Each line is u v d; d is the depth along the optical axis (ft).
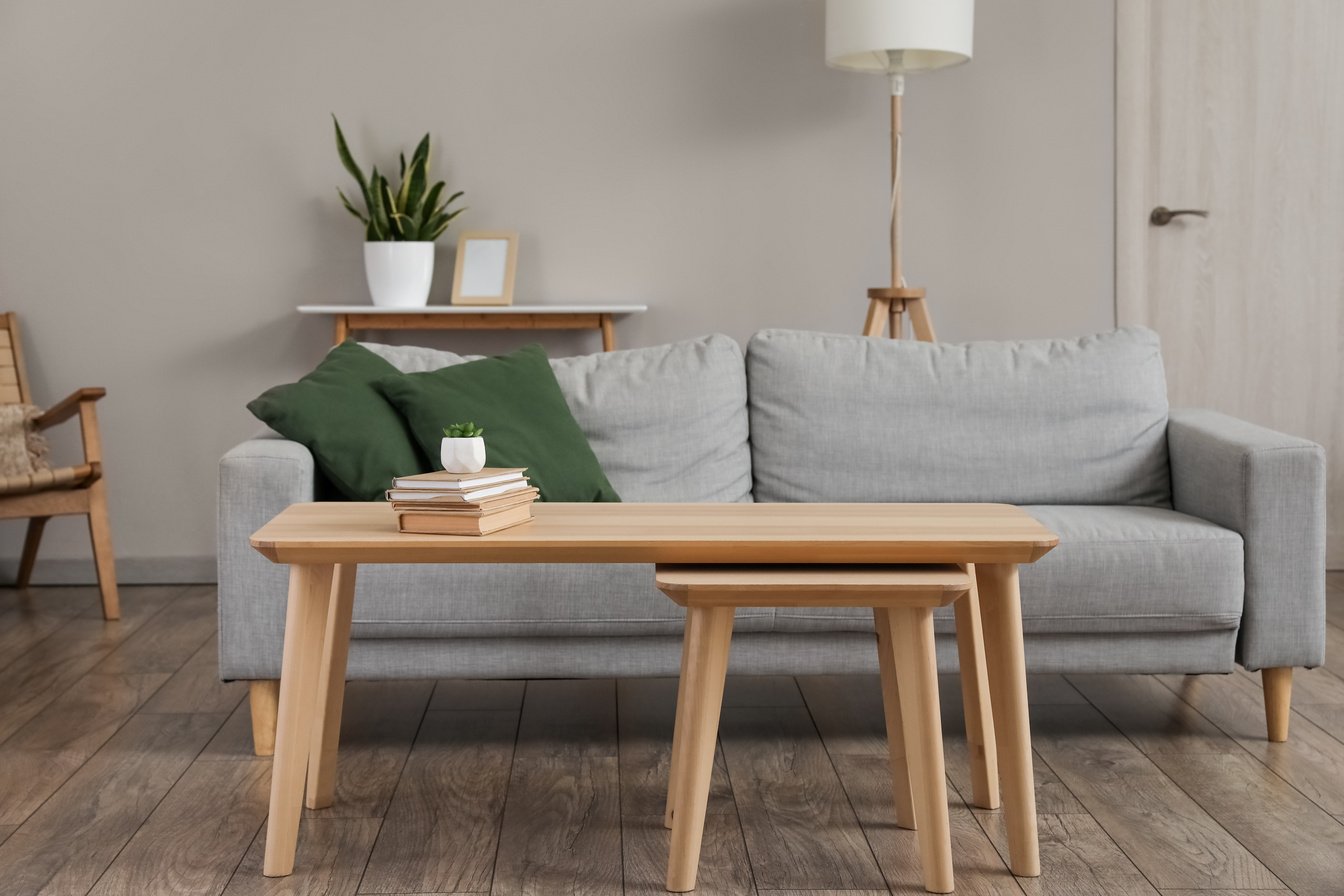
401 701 8.86
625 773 7.50
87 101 12.38
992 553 5.85
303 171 12.51
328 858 6.35
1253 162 12.73
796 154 12.66
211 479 12.76
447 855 6.39
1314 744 7.88
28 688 9.20
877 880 6.08
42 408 12.64
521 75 12.52
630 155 12.64
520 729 8.29
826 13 11.59
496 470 6.34
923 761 5.90
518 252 12.69
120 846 6.48
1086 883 6.03
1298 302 12.85
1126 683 9.17
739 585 5.72
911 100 12.62
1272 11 12.59
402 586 7.67
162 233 12.53
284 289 12.62
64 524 12.70
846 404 9.30
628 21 12.51
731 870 6.20
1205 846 6.42
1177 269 12.83
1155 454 9.22
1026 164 12.71
